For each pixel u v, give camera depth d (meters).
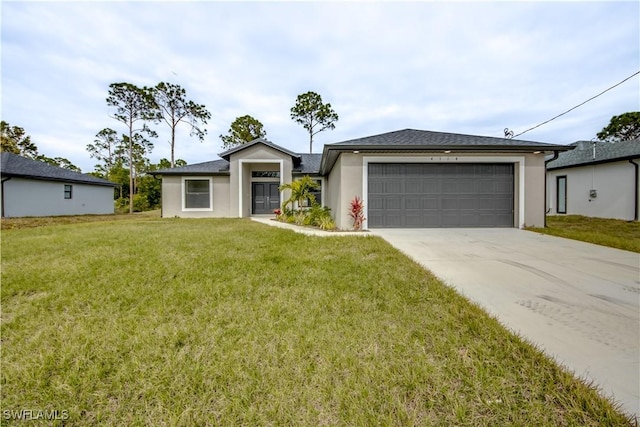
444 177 9.41
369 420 1.53
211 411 1.61
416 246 6.19
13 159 16.56
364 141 9.53
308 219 10.62
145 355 2.12
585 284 3.71
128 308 2.96
